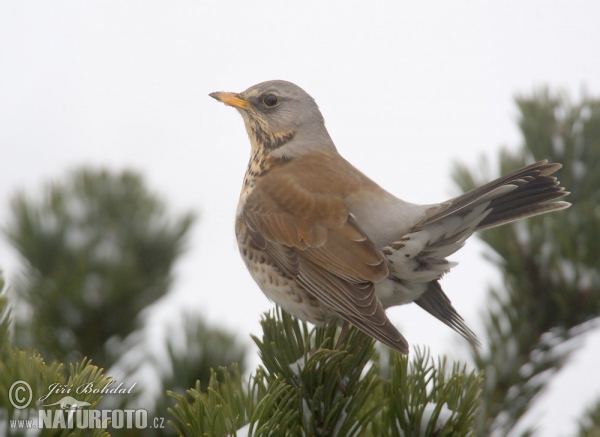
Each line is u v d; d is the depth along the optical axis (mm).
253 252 10953
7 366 5902
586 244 10234
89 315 10789
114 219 11859
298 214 10562
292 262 10430
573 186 10914
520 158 11352
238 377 7617
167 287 11445
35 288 10734
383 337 8102
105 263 11156
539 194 9227
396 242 9617
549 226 10297
